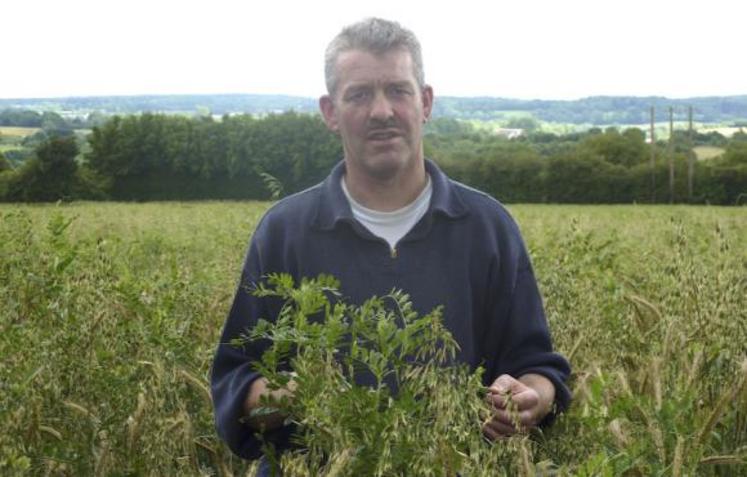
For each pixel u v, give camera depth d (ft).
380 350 9.49
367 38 11.34
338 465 8.23
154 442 12.25
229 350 11.87
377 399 8.76
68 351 14.73
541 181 239.91
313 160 163.43
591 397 12.75
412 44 11.54
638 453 11.41
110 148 226.79
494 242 11.98
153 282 20.49
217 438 14.79
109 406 13.98
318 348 9.06
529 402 10.55
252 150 216.54
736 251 18.84
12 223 28.66
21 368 13.74
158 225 73.67
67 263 19.71
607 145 262.26
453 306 11.71
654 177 229.86
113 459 12.97
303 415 9.49
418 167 11.94
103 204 154.81
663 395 13.35
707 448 13.15
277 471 10.86
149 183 226.38
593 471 9.36
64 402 13.76
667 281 15.37
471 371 11.78
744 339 13.71
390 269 11.70
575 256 23.06
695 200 224.33
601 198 236.63
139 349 15.17
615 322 17.52
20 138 326.85
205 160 220.23
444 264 11.81
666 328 14.70
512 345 12.07
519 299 12.07
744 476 13.21
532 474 8.91
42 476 12.70
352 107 11.42
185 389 15.15
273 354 9.41
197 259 38.99
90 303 15.74
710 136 365.61
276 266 12.07
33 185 187.11
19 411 12.00
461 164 245.04
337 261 11.78
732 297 13.99
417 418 8.93
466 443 8.76
